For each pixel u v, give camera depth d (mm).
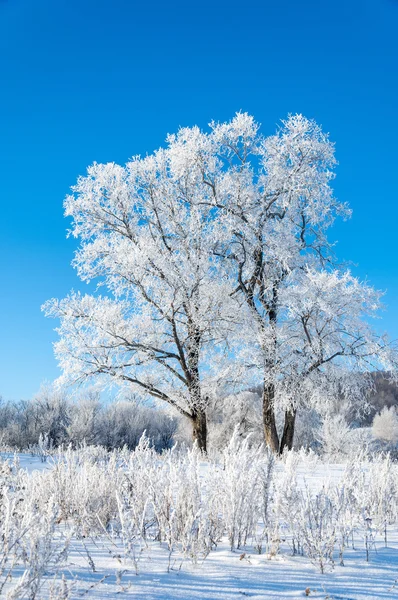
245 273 21781
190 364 20453
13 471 5426
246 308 20609
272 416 21156
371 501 5059
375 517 4805
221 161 21641
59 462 4973
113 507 4379
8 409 25453
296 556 3611
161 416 26953
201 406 20547
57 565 2898
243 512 3895
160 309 20438
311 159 21406
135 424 24750
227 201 21203
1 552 2848
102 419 24156
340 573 3229
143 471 4164
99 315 20094
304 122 21328
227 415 28672
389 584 3049
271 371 20109
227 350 20594
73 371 20141
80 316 20391
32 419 23469
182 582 2881
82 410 23609
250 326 20188
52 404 23828
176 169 21281
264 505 4191
